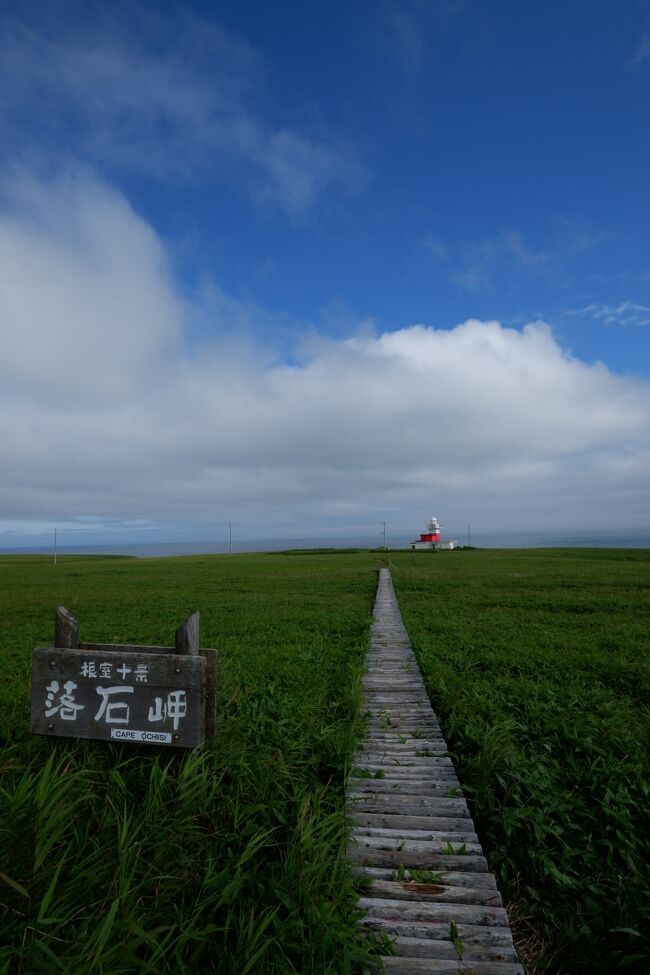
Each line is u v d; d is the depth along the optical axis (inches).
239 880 143.9
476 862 178.5
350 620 697.0
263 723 278.4
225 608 839.7
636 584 1104.2
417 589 1075.3
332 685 375.9
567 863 195.5
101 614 803.4
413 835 193.2
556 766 257.3
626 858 190.7
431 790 225.8
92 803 174.2
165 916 138.6
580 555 2343.8
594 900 179.6
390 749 270.8
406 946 142.6
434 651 495.8
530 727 304.7
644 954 153.2
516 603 855.1
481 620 692.1
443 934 146.6
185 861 154.6
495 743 257.0
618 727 297.6
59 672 201.9
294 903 143.3
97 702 198.7
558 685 396.5
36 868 131.2
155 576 1550.2
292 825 184.9
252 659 450.9
